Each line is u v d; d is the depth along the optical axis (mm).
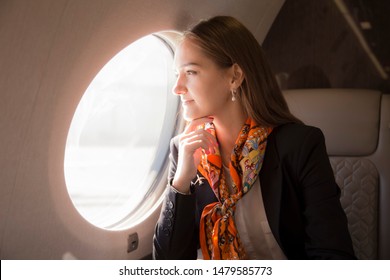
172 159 1691
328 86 2525
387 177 1987
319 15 2484
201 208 1609
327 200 1424
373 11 2412
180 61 1485
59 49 1266
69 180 1910
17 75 1177
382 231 1978
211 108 1501
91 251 1643
